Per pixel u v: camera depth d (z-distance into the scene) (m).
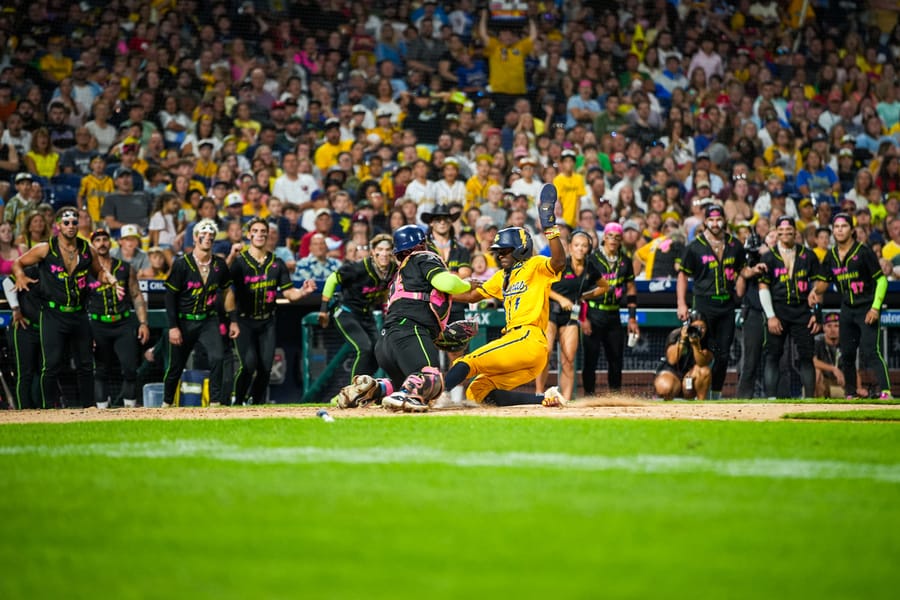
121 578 10.34
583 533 12.24
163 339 46.03
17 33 63.91
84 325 38.25
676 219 61.50
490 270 51.72
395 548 11.52
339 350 46.50
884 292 42.16
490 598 9.55
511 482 15.66
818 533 12.35
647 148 70.31
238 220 52.78
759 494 14.80
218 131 63.16
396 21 73.81
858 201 68.38
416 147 66.44
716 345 43.22
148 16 66.88
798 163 71.56
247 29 68.75
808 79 78.69
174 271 39.03
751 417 26.92
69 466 17.59
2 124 60.28
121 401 46.34
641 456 18.56
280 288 40.94
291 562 10.94
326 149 62.41
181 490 15.05
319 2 71.12
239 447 20.05
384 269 38.34
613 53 75.31
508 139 68.69
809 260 42.78
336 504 13.92
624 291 44.09
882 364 42.19
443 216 39.25
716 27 78.38
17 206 52.06
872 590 10.00
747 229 53.31
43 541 11.98
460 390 29.91
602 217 59.50
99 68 64.06
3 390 44.25
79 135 59.47
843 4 81.62
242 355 40.47
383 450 19.33
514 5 74.06
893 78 80.50
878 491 15.13
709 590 9.91
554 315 40.72
